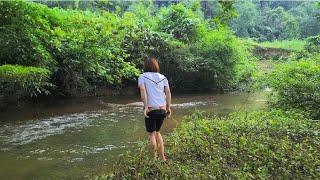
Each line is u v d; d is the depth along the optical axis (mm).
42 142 8148
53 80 13711
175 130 7312
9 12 12219
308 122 7625
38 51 12000
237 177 4715
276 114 8414
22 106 12297
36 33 12648
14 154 7234
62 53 13383
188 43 19281
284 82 9719
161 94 5461
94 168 6398
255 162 5266
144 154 5754
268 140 6246
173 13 19891
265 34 46594
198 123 7242
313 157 5422
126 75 15523
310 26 41094
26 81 10836
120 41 15109
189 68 17406
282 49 31234
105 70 14352
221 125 7168
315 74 9805
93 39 13727
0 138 8430
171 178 4746
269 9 52406
